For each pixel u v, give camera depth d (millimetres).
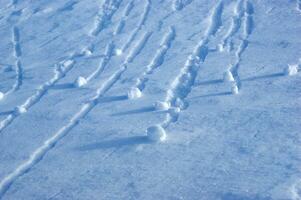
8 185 3859
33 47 7414
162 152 3986
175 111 4703
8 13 9125
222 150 3895
